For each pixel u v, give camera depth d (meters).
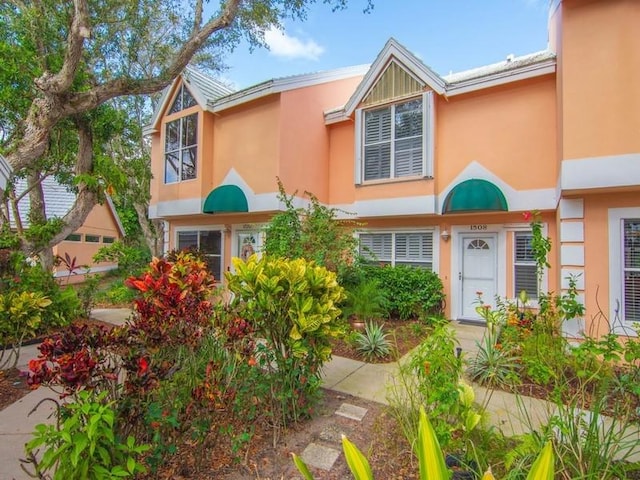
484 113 10.50
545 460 1.86
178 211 14.34
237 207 12.29
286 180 11.97
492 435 3.62
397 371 6.39
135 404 3.08
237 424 4.05
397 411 4.30
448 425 3.50
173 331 3.83
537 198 9.65
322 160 13.60
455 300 11.13
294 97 12.37
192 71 14.89
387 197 11.59
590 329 6.64
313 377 4.73
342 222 13.00
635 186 6.46
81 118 11.25
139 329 3.49
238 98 12.69
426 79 10.87
